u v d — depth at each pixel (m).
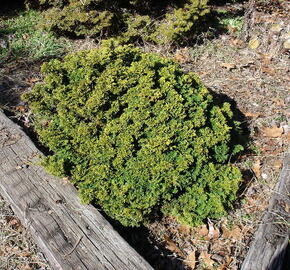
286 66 5.19
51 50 5.44
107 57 3.32
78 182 3.13
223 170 3.27
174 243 3.08
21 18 6.30
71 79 3.37
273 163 3.77
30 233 3.06
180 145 3.12
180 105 3.14
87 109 3.16
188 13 5.48
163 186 2.98
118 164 3.03
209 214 3.15
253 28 5.75
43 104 3.42
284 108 4.43
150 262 2.96
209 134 3.24
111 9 5.85
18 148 3.65
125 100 3.18
